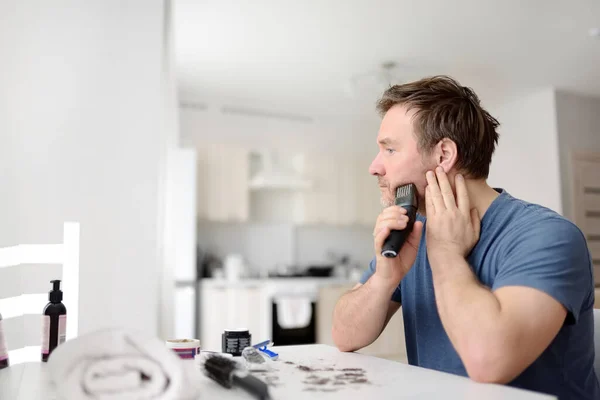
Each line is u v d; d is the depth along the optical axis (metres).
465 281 0.99
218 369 0.91
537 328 0.90
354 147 6.35
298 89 5.12
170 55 3.02
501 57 4.33
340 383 0.91
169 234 3.28
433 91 1.17
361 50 4.18
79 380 0.76
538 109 5.23
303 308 5.24
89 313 2.08
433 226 1.07
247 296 5.14
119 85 2.20
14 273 1.84
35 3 2.06
